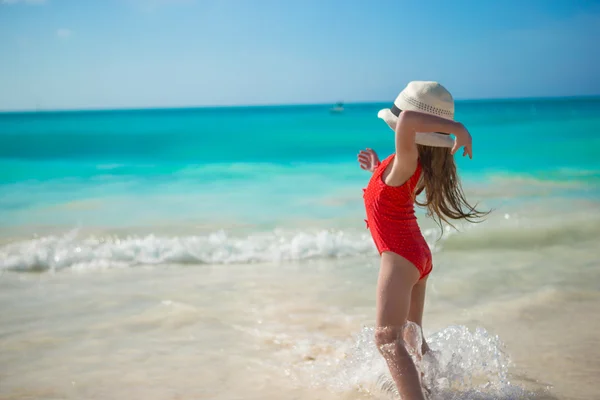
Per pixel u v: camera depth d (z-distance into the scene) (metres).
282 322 4.34
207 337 4.05
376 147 22.31
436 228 7.49
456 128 2.50
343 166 14.48
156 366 3.56
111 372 3.46
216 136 25.59
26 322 4.36
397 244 2.82
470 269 5.77
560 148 17.33
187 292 5.14
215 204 9.74
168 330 4.19
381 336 2.80
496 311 4.47
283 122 43.69
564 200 9.61
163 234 7.49
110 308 4.70
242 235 7.39
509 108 76.25
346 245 6.71
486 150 17.19
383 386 3.23
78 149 19.11
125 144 21.00
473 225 7.64
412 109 2.83
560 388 3.14
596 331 4.00
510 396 3.04
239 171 13.77
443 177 2.88
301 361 3.63
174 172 13.69
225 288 5.27
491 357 3.33
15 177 13.06
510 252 6.46
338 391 3.21
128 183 12.16
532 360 3.53
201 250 6.60
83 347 3.87
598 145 17.80
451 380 3.16
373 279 5.54
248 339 4.01
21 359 3.66
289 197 10.38
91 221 8.38
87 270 5.99
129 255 6.39
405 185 2.81
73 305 4.78
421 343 3.16
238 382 3.33
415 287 3.11
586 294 4.86
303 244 6.69
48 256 6.20
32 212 9.09
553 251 6.48
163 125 39.59
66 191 11.18
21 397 3.12
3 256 6.25
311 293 5.10
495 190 10.80
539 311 4.45
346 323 4.31
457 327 3.50
